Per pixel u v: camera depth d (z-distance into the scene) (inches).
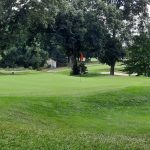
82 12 2554.1
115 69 3481.8
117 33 2748.5
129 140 524.1
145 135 623.2
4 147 436.5
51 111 740.7
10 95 805.9
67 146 455.8
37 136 489.7
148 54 2802.7
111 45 2751.0
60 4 2289.6
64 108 767.7
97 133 591.8
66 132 549.3
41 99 775.1
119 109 834.2
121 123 732.7
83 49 2659.9
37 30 2551.7
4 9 2165.4
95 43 2596.0
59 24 2544.3
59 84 1088.8
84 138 504.1
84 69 2696.9
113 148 466.0
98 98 850.1
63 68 3592.5
